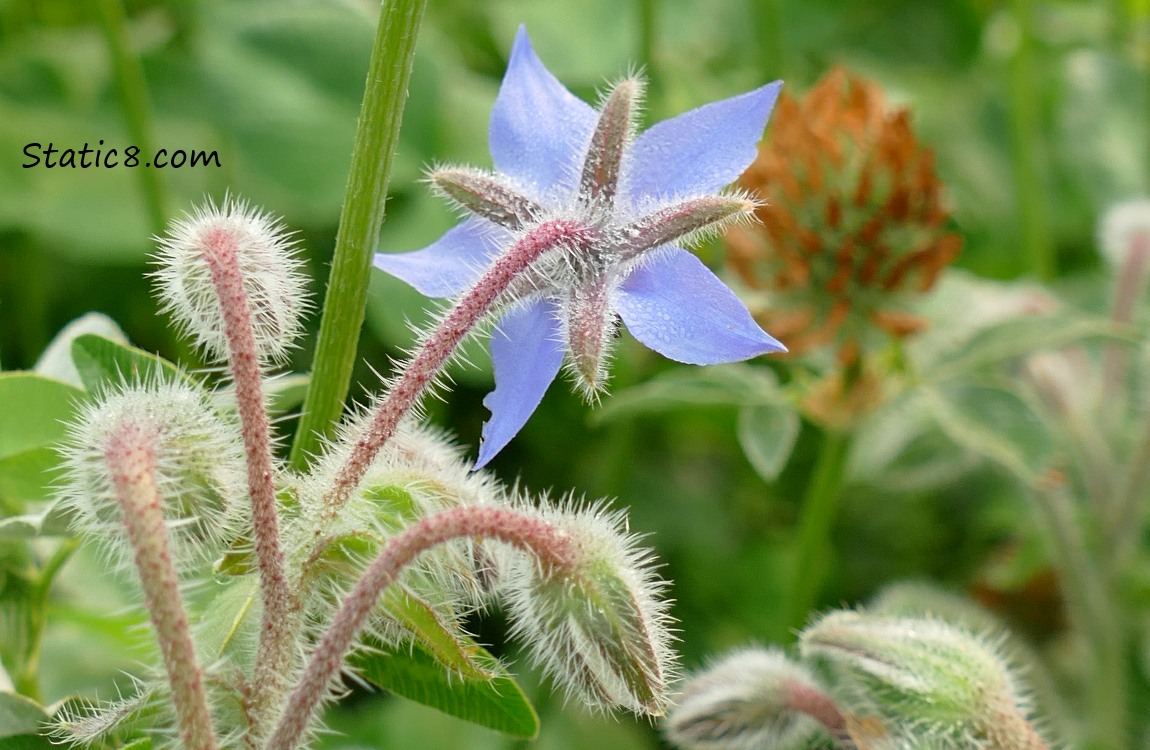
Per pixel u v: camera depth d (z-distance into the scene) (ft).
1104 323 0.86
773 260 0.90
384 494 0.67
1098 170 1.33
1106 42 1.39
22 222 1.12
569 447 1.19
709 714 0.74
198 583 0.67
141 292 1.18
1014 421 0.87
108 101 1.21
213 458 0.66
